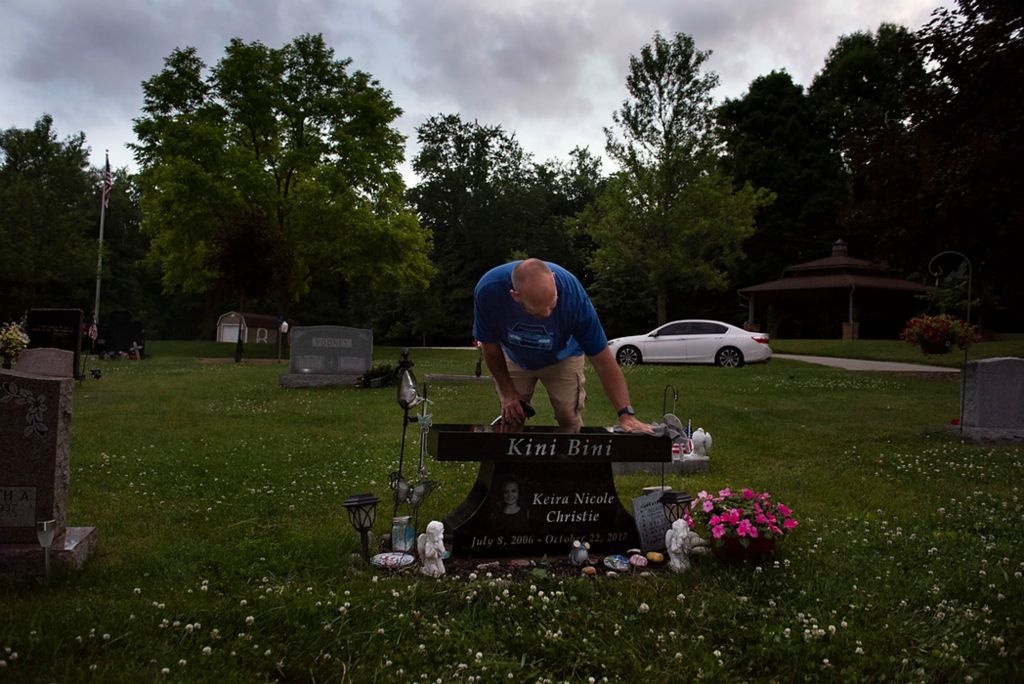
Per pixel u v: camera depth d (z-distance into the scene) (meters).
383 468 7.38
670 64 33.59
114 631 3.29
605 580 4.11
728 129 48.66
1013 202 14.45
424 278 38.09
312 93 35.09
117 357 26.33
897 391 14.92
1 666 2.88
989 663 3.14
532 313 4.26
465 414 11.64
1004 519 5.48
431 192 55.12
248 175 31.25
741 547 4.27
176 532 5.04
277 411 11.96
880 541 4.89
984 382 9.31
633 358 22.39
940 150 16.23
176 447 8.41
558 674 3.12
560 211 62.56
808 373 18.78
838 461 8.03
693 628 3.51
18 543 4.15
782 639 3.37
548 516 4.66
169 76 33.00
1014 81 14.75
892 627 3.50
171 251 33.41
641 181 35.00
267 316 56.25
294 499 6.07
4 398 4.12
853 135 19.22
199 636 3.27
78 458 7.59
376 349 36.12
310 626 3.40
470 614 3.61
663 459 4.64
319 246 32.78
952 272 18.48
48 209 35.03
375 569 4.24
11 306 34.06
